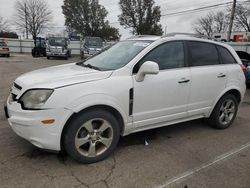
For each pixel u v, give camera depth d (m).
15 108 3.44
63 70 4.01
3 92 8.54
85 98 3.43
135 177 3.38
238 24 54.12
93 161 3.68
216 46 5.09
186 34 4.73
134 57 3.99
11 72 14.50
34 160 3.69
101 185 3.19
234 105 5.40
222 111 5.24
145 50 4.07
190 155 4.05
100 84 3.57
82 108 3.41
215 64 4.99
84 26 65.75
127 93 3.77
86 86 3.47
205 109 4.88
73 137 3.46
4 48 30.64
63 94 3.33
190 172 3.55
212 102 4.96
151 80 4.00
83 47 30.12
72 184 3.18
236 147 4.42
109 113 3.69
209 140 4.69
